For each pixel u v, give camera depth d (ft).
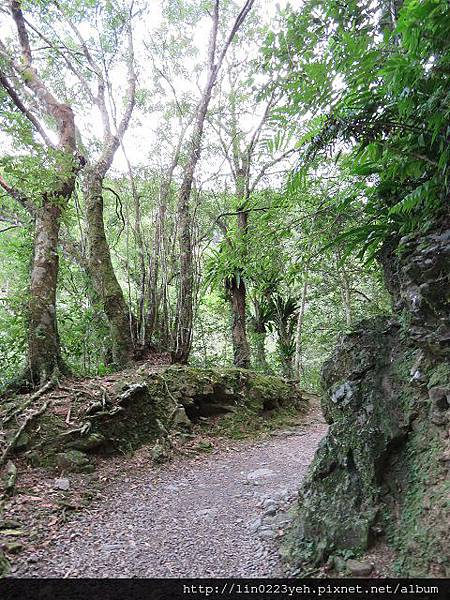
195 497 13.33
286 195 12.66
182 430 19.39
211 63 26.03
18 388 18.28
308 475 9.86
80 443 15.28
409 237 9.42
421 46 6.32
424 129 7.48
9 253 24.45
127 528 11.00
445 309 8.54
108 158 26.76
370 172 9.46
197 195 24.79
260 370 34.91
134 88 27.71
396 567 7.31
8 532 10.17
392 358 9.68
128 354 24.50
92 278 25.35
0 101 21.52
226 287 32.14
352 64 6.98
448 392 8.04
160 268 26.89
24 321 20.08
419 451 8.26
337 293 37.11
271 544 9.48
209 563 8.98
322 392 10.98
